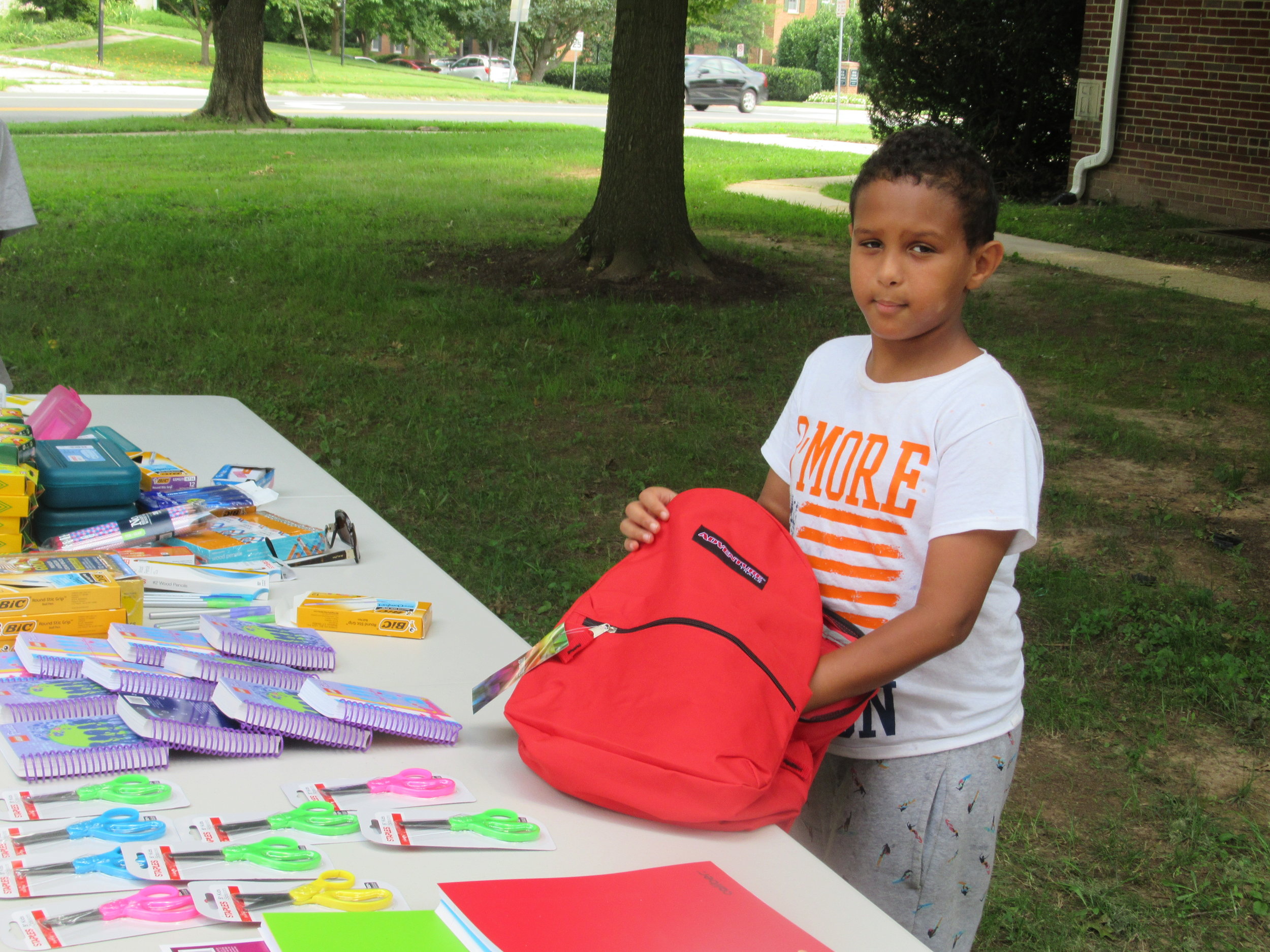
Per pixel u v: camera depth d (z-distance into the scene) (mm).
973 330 7734
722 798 1271
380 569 2189
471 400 6020
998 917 2561
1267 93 11789
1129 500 5051
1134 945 2510
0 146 3438
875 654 1403
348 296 7914
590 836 1316
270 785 1374
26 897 1092
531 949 1036
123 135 18328
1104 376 6789
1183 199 12914
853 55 49844
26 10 40625
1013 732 1646
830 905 1224
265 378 6207
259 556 2146
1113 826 2904
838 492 1562
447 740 1526
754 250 10125
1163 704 3461
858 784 1645
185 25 46406
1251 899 2652
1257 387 6637
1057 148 14914
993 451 1436
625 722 1339
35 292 7711
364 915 1089
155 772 1382
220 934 1067
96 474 2094
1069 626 3936
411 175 14820
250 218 10906
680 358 6898
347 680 1699
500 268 9094
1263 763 3209
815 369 1689
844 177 16266
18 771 1304
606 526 4652
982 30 14477
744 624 1384
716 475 5117
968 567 1416
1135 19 13133
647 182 8781
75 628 1659
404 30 48750
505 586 4055
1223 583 4309
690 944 1083
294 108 26688
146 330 6938
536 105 33281
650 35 8555
